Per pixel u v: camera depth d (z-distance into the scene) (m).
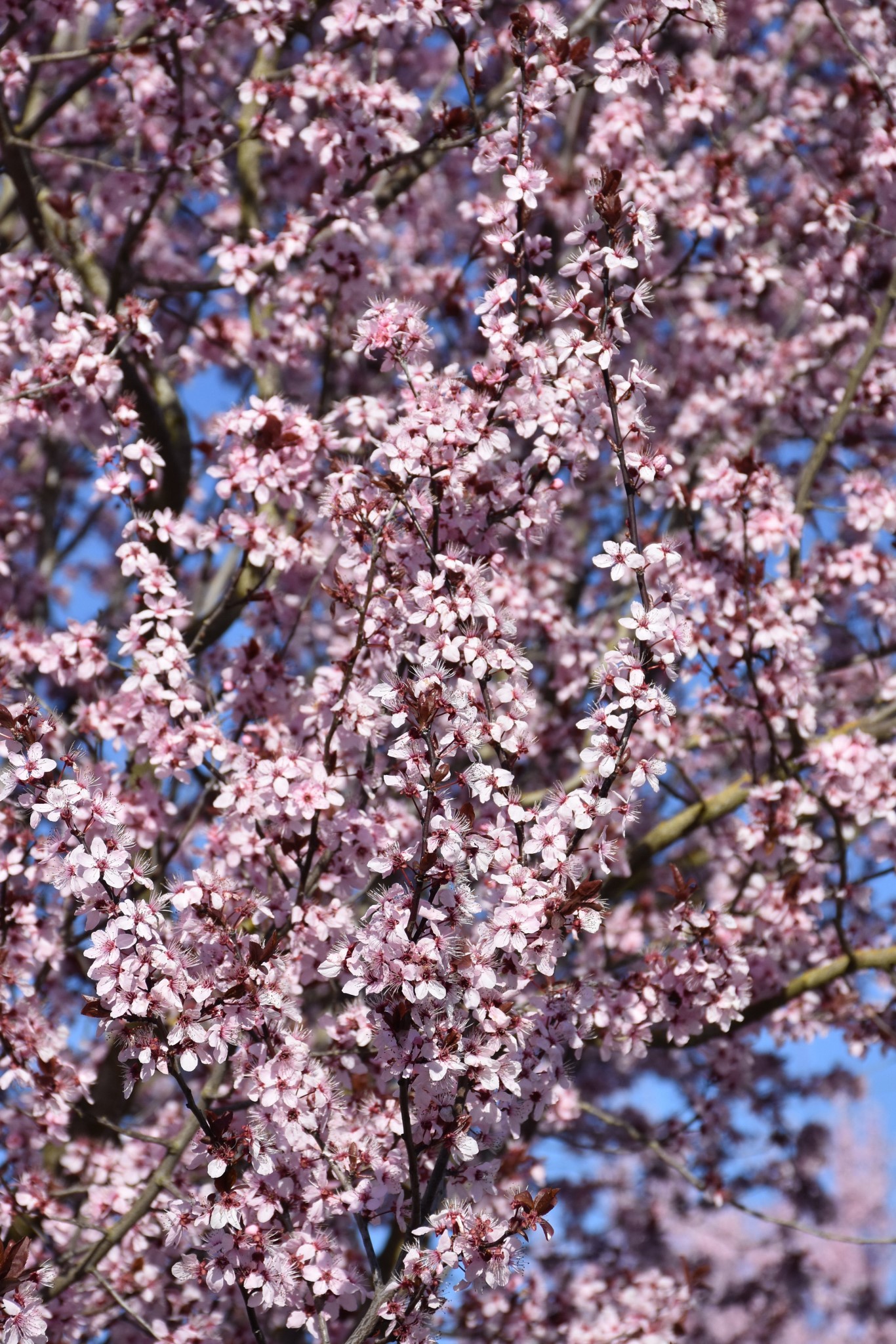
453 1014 5.27
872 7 11.33
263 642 8.16
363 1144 5.93
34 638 8.22
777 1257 15.13
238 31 11.92
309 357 11.45
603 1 10.27
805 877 8.55
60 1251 7.79
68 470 12.86
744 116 13.20
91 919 5.12
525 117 7.05
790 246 12.55
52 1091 6.97
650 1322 9.59
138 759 7.77
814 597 9.35
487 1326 9.23
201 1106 7.01
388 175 10.55
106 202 11.44
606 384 6.02
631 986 7.02
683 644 5.52
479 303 6.59
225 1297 8.02
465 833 5.36
